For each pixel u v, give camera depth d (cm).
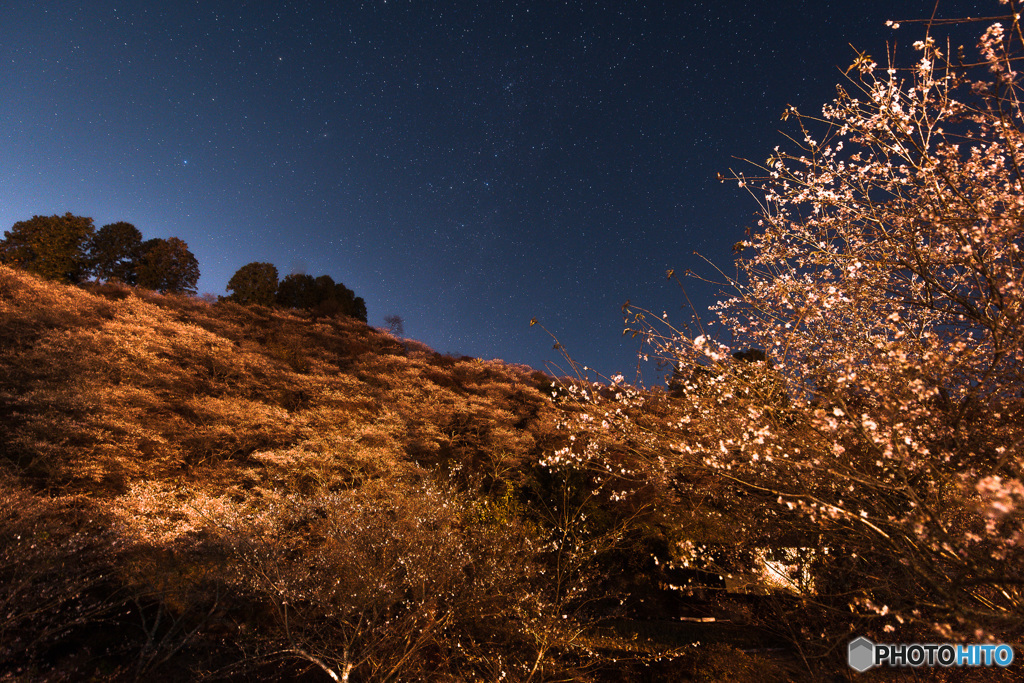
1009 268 293
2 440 746
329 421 1066
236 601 598
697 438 434
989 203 329
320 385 1320
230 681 518
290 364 1591
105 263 2202
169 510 667
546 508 948
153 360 1152
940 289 318
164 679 500
